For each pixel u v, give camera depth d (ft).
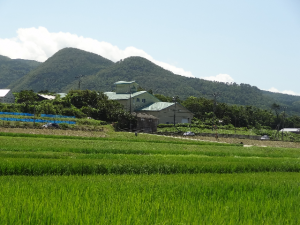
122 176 50.65
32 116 212.43
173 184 40.78
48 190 33.32
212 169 68.64
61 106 247.70
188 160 77.41
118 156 76.79
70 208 25.49
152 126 241.14
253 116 392.88
